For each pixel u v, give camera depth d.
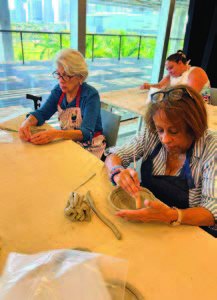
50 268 0.44
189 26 3.39
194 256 0.61
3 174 0.95
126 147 1.06
